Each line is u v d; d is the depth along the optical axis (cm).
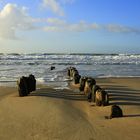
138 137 1210
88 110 1728
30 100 1953
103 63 7200
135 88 2691
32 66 6194
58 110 1678
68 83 3061
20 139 1201
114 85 2872
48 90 2475
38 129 1334
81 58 10531
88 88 2159
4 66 6191
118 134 1251
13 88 2653
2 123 1436
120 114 1538
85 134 1259
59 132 1289
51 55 13488
